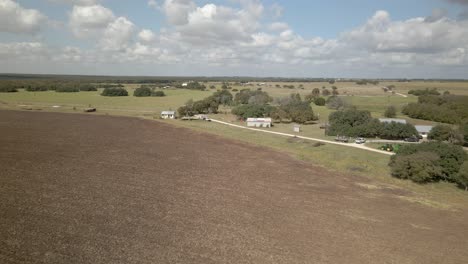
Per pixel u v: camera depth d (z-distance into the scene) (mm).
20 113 136750
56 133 97188
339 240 40031
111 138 93688
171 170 65500
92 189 52812
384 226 44500
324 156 79562
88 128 108125
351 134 99812
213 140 96625
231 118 145000
